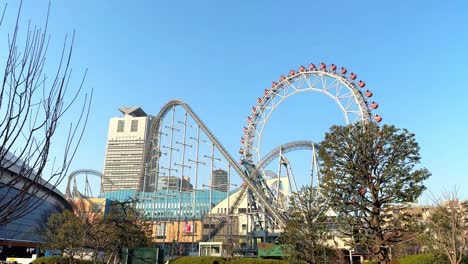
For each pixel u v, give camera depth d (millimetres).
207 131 99438
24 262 79938
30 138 7531
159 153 112562
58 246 56156
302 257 43156
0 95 7219
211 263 58250
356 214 35438
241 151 109938
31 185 7316
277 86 108625
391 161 33500
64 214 68812
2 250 100625
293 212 45281
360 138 34156
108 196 171625
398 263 45781
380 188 33500
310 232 42844
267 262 54125
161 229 124375
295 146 97750
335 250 51219
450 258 37562
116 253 32812
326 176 35438
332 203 35688
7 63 7617
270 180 133125
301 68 103438
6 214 6895
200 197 161625
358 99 89375
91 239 37344
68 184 140375
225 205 152375
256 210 100375
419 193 32062
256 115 112000
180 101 106438
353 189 34156
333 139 34969
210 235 107500
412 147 33219
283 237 45625
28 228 95250
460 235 40656
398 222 34188
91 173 149625
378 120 85625
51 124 7867
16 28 8102
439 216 41812
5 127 7074
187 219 114688
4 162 7262
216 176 174875
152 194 124688
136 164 195250
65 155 8203
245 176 90500
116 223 34281
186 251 108812
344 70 94500
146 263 29734
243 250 93438
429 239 40906
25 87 7684
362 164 34188
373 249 33531
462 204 44250
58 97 8195
